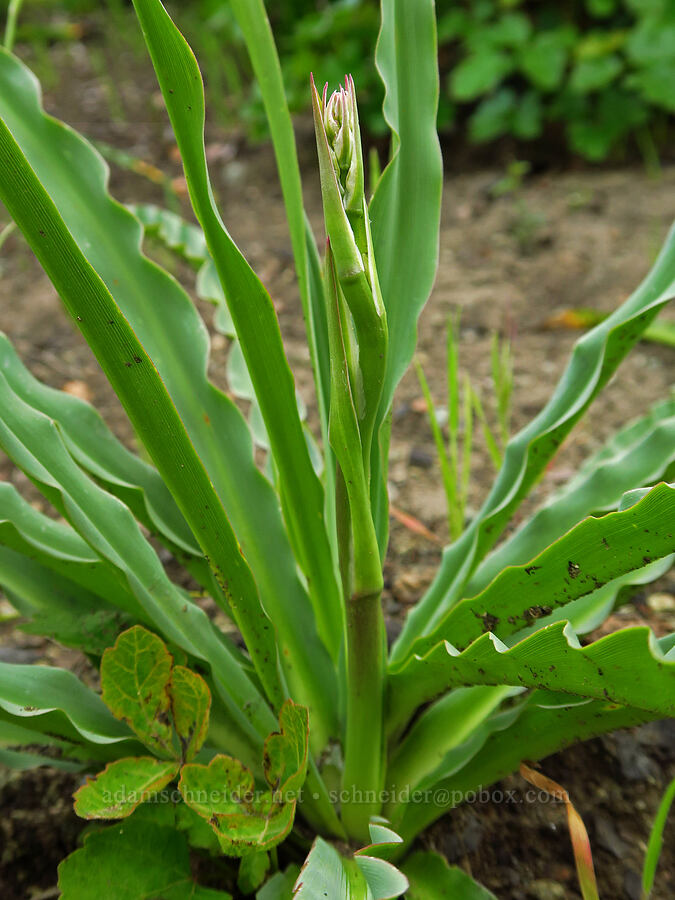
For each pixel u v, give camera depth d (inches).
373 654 10.4
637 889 12.7
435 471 22.0
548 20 40.3
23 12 59.1
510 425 23.4
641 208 33.0
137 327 12.1
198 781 10.3
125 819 10.9
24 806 13.6
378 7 37.7
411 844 13.0
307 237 11.7
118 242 12.1
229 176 39.9
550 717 10.8
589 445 22.5
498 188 35.3
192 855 12.4
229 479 12.3
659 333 25.9
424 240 10.8
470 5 40.8
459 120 40.5
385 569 18.9
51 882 12.7
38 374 25.7
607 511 12.1
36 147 11.7
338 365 8.6
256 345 10.3
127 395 8.9
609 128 36.2
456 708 12.2
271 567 12.3
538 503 20.6
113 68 51.9
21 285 31.4
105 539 10.7
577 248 30.9
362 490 9.2
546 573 9.4
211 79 46.2
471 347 27.0
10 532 10.6
